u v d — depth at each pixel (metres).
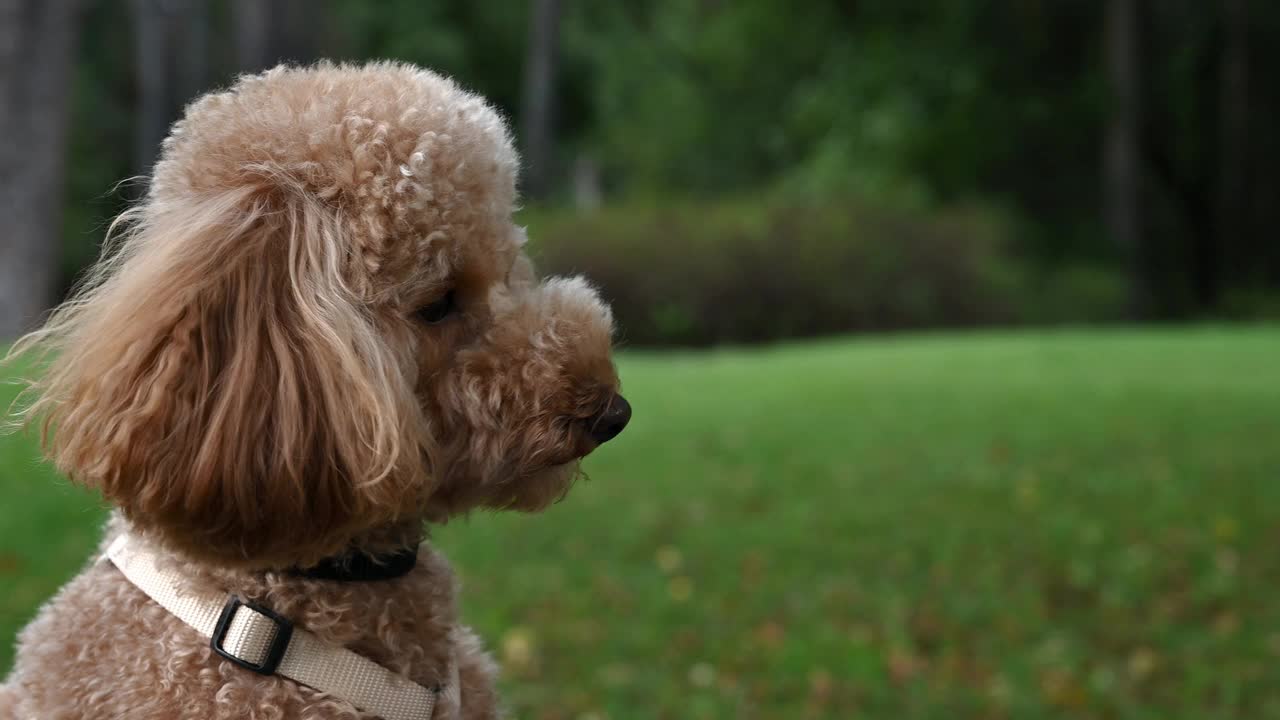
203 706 1.90
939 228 21.64
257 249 1.92
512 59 34.72
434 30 32.09
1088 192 27.94
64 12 10.86
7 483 5.60
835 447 8.57
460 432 2.13
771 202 22.44
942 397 10.79
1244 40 26.22
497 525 6.40
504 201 2.22
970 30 26.70
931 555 6.19
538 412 2.13
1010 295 22.53
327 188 2.00
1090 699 4.67
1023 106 26.86
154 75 26.50
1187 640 5.27
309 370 1.87
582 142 39.38
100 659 1.96
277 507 1.83
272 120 2.05
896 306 21.05
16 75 10.68
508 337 2.15
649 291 20.05
